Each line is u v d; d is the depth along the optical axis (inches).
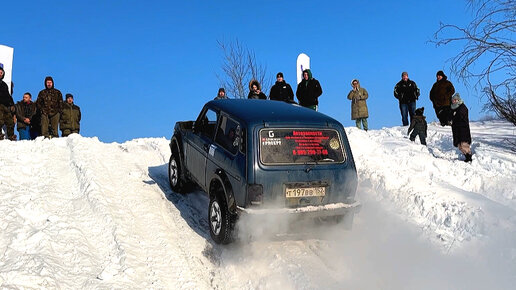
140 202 273.7
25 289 158.4
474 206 260.4
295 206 211.2
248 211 202.8
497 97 414.3
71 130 513.0
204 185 250.7
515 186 302.2
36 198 249.0
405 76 600.4
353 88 589.3
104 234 221.0
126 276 184.2
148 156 398.3
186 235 237.3
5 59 482.0
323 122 224.2
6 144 365.1
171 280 192.2
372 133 552.4
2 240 194.4
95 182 282.2
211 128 252.7
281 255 215.2
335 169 217.3
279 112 227.5
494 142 453.4
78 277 178.7
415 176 328.5
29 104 482.3
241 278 198.8
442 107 586.2
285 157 210.7
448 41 404.8
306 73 488.7
